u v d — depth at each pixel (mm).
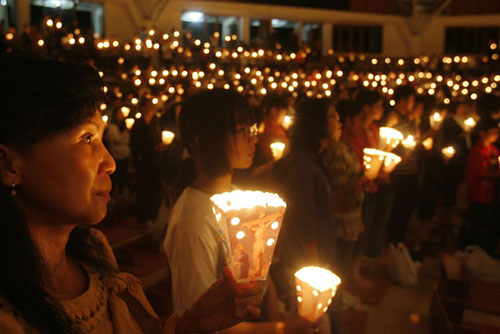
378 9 25906
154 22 19094
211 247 1320
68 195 626
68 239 770
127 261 4453
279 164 2797
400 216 4855
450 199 6691
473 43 26141
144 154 5379
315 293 1142
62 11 18891
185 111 1475
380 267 4637
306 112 2629
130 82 12289
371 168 2973
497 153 4949
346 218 3234
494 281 3898
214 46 16297
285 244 2648
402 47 26406
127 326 776
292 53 18641
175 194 1753
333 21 25094
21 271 581
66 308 673
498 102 4840
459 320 3508
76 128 625
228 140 1423
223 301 915
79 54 13328
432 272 4734
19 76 586
